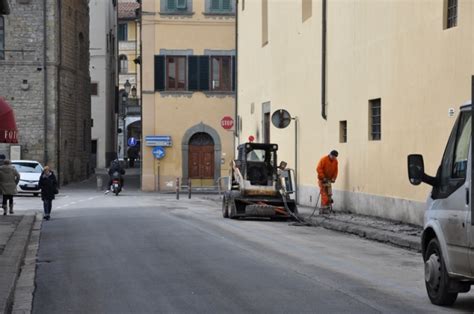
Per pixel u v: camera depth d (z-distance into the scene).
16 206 35.75
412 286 12.81
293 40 35.75
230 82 55.78
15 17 53.31
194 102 55.62
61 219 27.66
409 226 22.28
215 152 55.56
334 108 29.78
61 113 55.25
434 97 20.97
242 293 12.02
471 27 18.88
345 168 28.50
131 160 93.19
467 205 9.98
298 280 13.29
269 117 40.72
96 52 79.69
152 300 11.57
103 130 80.12
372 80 25.75
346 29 28.34
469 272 10.03
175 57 55.53
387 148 24.42
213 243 19.14
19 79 53.44
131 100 95.69
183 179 55.34
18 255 16.55
